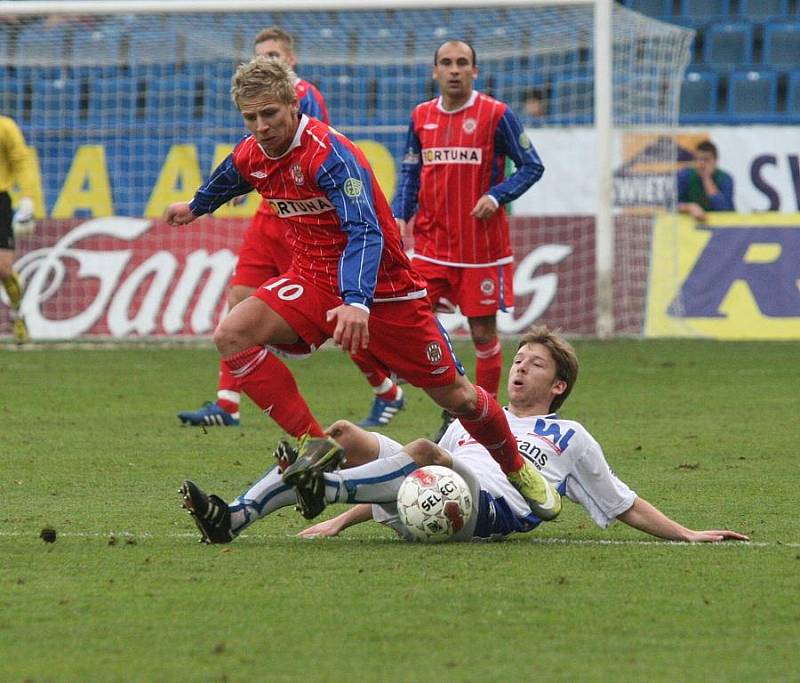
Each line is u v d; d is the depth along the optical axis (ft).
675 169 175.22
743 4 223.30
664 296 175.52
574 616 45.93
